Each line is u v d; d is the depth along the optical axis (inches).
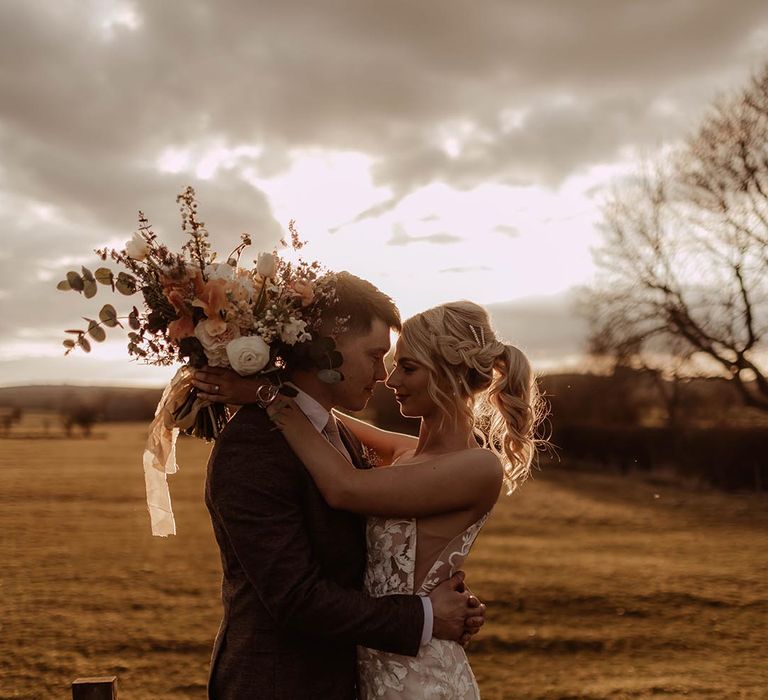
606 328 1136.8
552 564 444.5
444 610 100.0
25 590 362.9
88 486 872.9
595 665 268.2
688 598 363.6
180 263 95.9
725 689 243.4
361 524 104.2
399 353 110.0
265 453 94.2
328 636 92.1
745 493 923.4
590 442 1350.9
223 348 93.7
